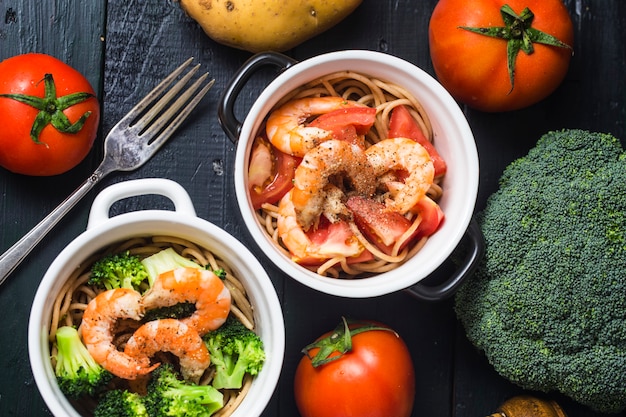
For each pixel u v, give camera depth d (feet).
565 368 2.40
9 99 2.27
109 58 2.47
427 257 2.29
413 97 2.37
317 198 2.26
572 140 2.42
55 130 2.30
